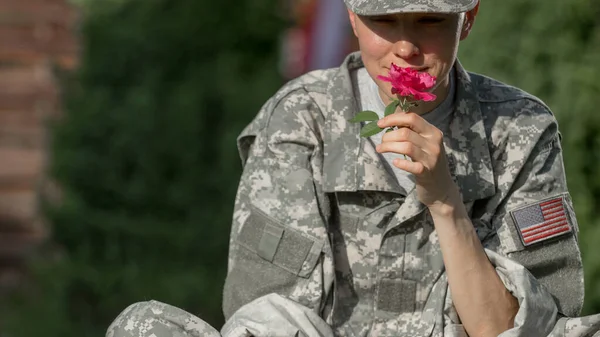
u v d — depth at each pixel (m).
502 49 10.67
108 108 14.77
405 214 6.16
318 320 5.97
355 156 6.24
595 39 10.69
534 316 5.86
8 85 16.84
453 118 6.32
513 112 6.39
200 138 14.93
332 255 6.11
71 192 14.74
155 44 14.93
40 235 16.64
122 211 14.80
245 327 5.93
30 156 16.83
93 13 15.02
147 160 14.77
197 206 14.84
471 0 5.75
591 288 10.40
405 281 6.23
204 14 15.13
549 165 6.34
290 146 6.30
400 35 5.82
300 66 17.89
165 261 14.62
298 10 17.97
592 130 10.58
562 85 10.55
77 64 14.99
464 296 5.95
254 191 6.27
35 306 14.76
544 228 6.18
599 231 10.44
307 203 6.14
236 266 6.25
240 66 15.32
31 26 16.84
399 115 5.66
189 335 5.86
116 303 14.38
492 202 6.28
